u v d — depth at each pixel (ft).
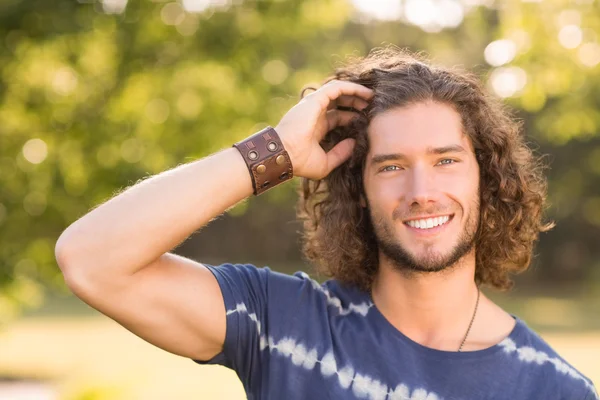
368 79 9.63
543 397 8.49
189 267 8.68
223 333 8.63
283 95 30.76
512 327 8.98
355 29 44.29
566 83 27.27
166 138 30.53
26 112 30.25
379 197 8.88
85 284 8.09
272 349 8.75
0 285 31.12
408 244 8.73
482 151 9.46
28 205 30.73
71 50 28.91
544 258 108.78
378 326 8.93
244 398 34.63
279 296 9.00
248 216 113.39
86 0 28.58
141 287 8.24
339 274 9.53
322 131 9.73
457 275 8.87
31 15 28.30
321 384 8.61
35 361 47.37
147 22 29.73
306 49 31.76
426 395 8.48
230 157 8.72
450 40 34.22
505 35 26.96
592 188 97.35
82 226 8.21
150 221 8.23
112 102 30.42
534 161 10.23
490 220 9.60
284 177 8.98
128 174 29.84
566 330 61.46
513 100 27.30
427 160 8.77
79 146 30.17
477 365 8.61
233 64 30.32
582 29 26.32
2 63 28.84
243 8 30.37
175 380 39.11
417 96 8.93
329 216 9.84
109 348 52.65
